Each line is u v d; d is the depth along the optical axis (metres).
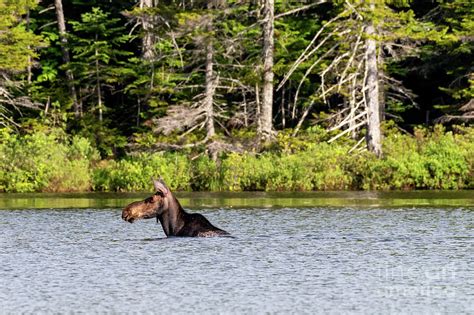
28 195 84.88
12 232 49.44
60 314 30.34
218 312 30.47
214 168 93.25
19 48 106.50
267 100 99.69
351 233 48.03
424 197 76.12
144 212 45.88
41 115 108.12
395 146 95.94
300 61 92.19
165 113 108.75
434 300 32.09
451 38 95.00
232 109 107.69
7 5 105.88
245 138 97.81
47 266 38.22
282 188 90.50
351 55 94.56
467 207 63.81
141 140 98.19
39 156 93.56
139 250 42.09
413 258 39.81
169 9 95.69
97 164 98.19
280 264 38.31
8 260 39.69
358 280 35.28
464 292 33.31
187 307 31.12
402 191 86.12
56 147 95.62
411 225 51.72
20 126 106.12
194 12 94.38
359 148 94.38
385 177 90.44
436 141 96.06
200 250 41.97
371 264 38.38
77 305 31.47
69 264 38.62
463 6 106.94
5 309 30.97
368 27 91.50
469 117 102.94
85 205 69.19
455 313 30.33
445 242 44.53
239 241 44.81
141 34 99.88
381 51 106.50
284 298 32.38
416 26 93.88
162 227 48.69
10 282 35.09
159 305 31.41
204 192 88.12
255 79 98.06
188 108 97.19
